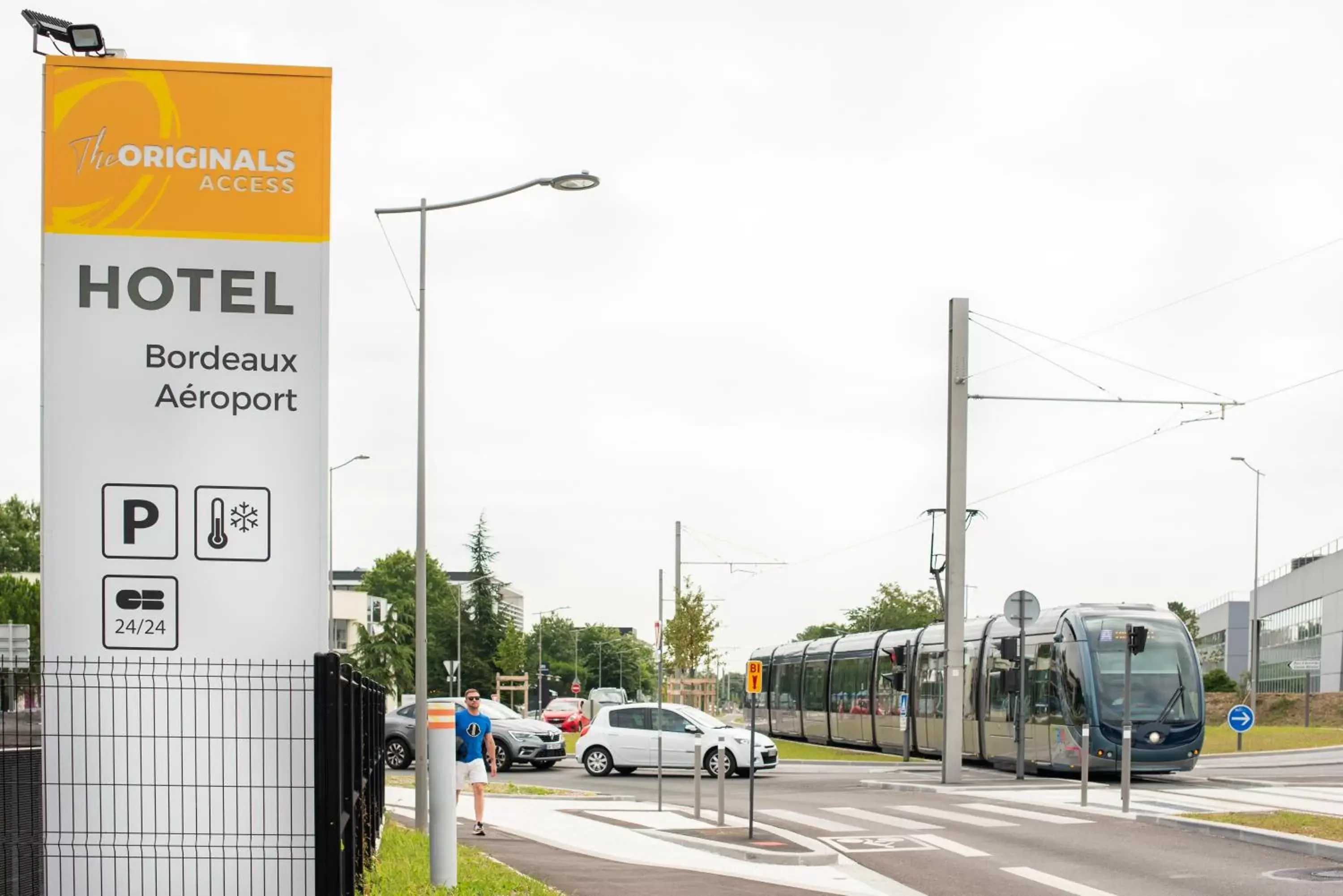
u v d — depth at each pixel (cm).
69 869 1080
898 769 3638
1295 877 1486
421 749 1927
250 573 1160
